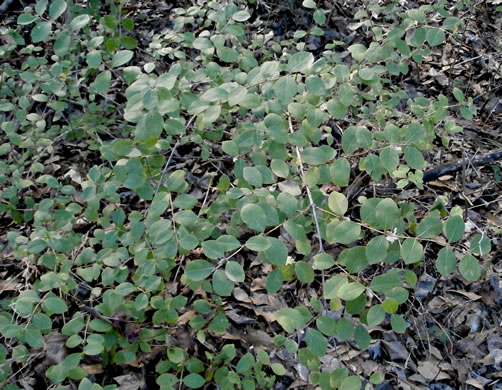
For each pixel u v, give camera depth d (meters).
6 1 4.08
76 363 1.62
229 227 2.04
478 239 1.34
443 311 2.59
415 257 1.34
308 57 1.52
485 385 2.32
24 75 2.46
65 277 1.98
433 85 3.89
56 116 2.94
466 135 3.47
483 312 2.57
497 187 3.11
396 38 1.88
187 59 3.66
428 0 4.37
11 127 2.58
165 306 1.92
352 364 2.34
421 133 1.56
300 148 2.11
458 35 4.06
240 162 1.77
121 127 3.08
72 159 3.28
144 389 2.24
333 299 1.55
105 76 1.65
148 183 1.84
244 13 2.05
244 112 2.24
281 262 1.35
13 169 2.52
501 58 4.01
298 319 1.37
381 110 2.75
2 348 1.73
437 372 2.37
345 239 1.37
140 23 4.15
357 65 2.09
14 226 2.95
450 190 3.05
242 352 2.37
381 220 1.35
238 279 1.37
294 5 4.30
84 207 3.00
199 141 2.31
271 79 1.63
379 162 1.58
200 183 3.02
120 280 1.95
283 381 2.30
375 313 1.33
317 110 1.67
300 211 1.62
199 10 2.58
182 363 2.01
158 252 1.76
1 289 2.59
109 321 2.14
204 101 1.69
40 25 1.63
